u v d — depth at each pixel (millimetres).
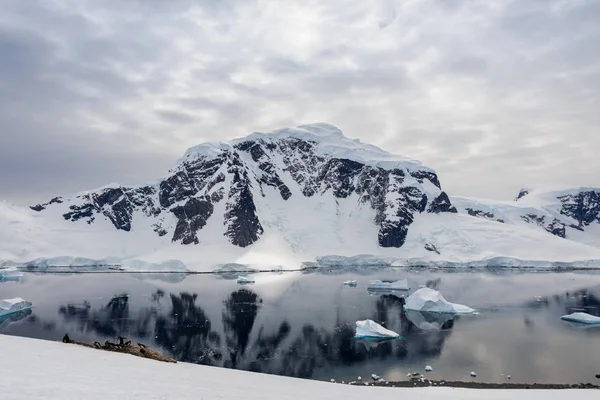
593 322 102125
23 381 14242
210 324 101875
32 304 131250
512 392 43719
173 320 106875
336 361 70938
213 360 71875
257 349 79000
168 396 15062
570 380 60656
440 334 91312
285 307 127875
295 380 34062
